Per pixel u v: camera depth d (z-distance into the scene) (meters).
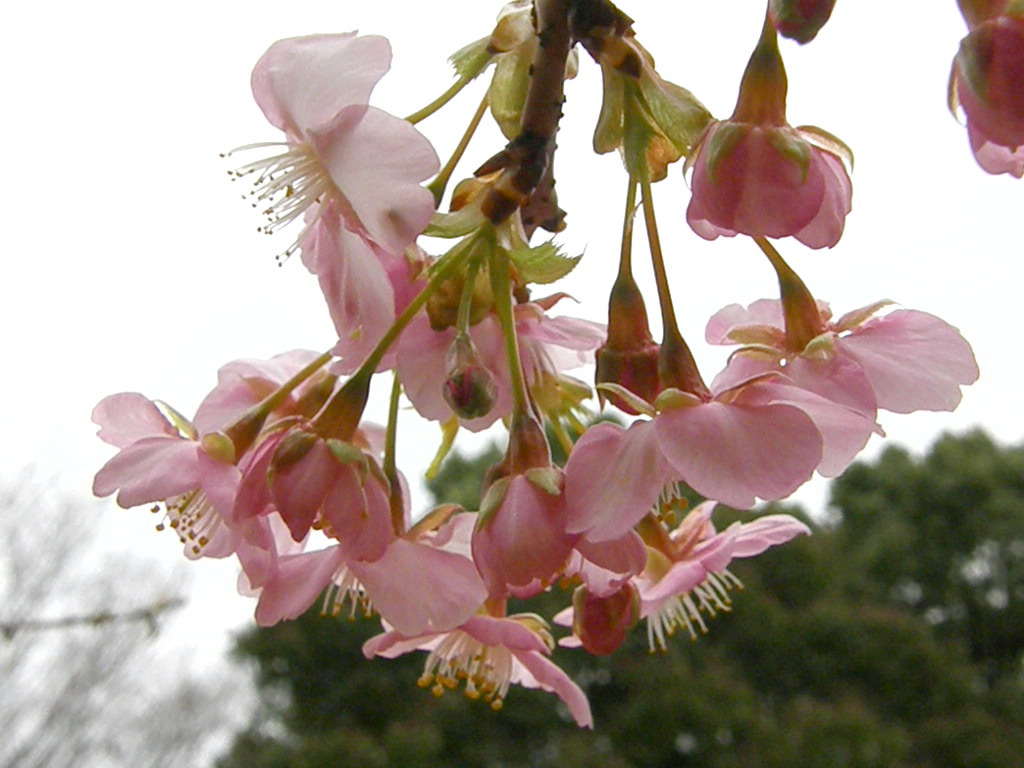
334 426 0.13
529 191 0.14
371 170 0.12
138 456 0.15
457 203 0.14
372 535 0.13
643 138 0.14
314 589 0.14
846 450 0.14
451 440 0.16
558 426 0.16
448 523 0.14
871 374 0.14
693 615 0.17
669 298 0.13
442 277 0.14
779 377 0.13
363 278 0.13
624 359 0.14
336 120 0.13
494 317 0.15
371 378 0.14
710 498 0.12
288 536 0.16
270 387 0.17
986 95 0.11
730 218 0.12
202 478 0.14
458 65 0.15
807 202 0.12
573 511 0.12
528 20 0.15
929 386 0.14
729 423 0.12
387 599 0.14
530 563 0.12
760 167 0.12
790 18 0.11
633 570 0.13
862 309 0.15
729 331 0.15
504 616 0.16
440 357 0.14
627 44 0.13
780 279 0.15
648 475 0.12
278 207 0.14
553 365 0.16
